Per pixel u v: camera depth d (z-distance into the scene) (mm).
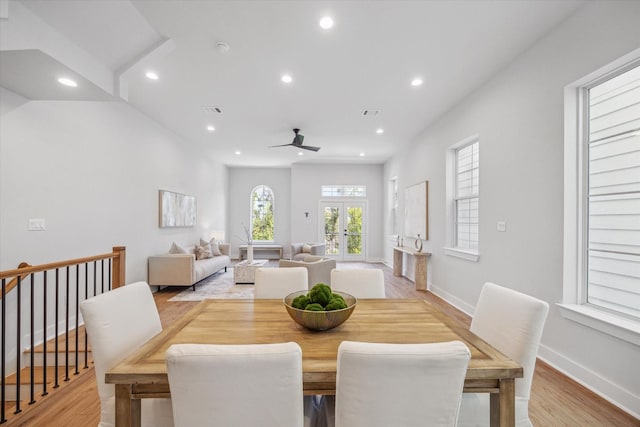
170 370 875
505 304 1522
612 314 2062
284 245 9219
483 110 3473
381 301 1980
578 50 2217
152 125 4836
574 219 2338
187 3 2184
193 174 6551
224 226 8727
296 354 893
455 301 4137
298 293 1771
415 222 5719
